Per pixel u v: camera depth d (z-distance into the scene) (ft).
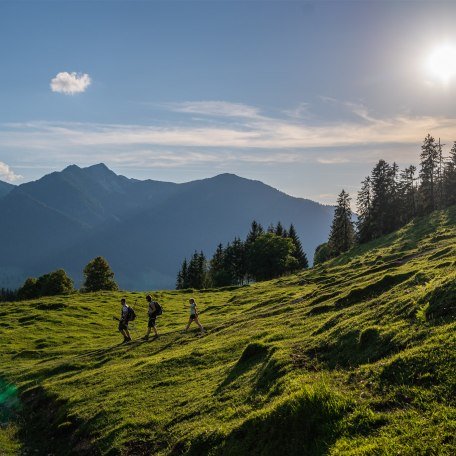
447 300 47.73
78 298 237.04
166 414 56.85
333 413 34.65
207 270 516.32
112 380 80.38
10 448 66.33
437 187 365.81
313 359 53.11
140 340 120.98
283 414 37.29
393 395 34.42
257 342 68.03
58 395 81.35
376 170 373.40
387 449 27.40
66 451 59.47
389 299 66.28
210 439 42.73
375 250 248.73
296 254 506.89
